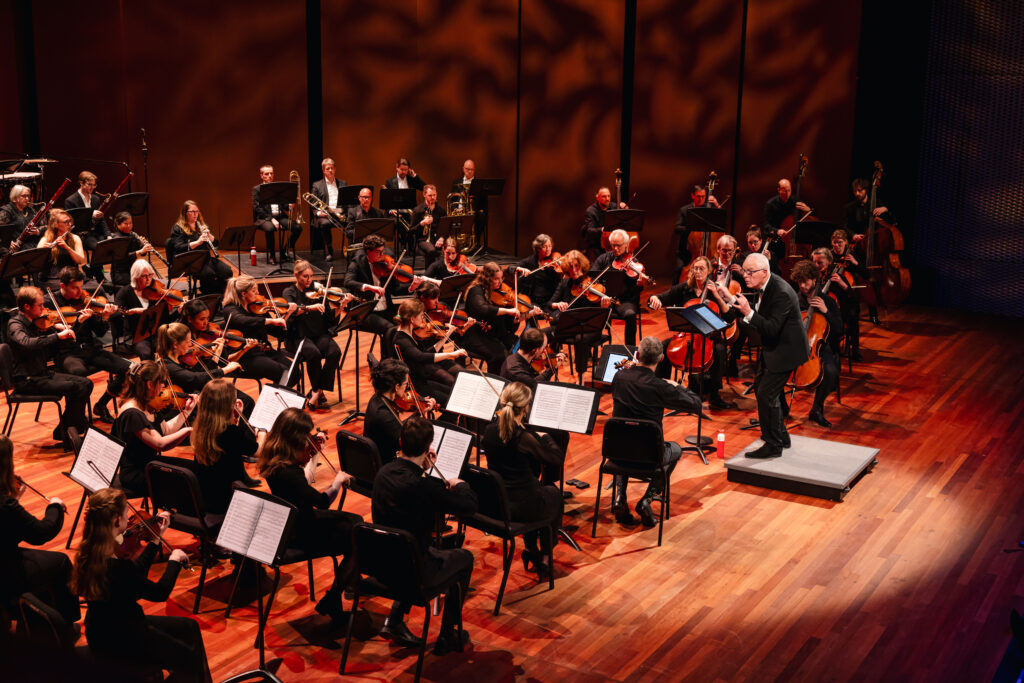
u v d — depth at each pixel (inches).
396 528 170.2
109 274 422.6
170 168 499.5
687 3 472.7
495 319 330.0
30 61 486.0
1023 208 437.7
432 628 191.2
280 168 511.2
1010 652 180.1
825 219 469.4
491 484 189.5
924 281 466.3
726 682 172.1
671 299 331.0
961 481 263.1
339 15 504.1
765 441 268.7
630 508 246.2
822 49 454.6
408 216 468.8
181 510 191.2
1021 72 424.2
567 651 181.9
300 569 214.7
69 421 275.1
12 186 438.0
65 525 228.5
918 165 455.5
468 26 508.4
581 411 218.2
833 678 173.2
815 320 302.8
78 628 180.1
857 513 242.7
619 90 490.0
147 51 486.0
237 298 308.8
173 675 152.1
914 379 354.9
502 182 457.1
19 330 271.1
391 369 211.0
